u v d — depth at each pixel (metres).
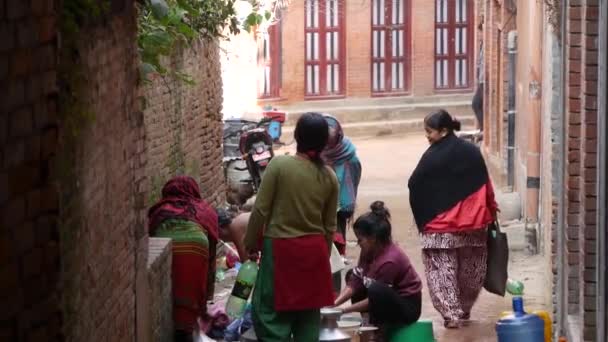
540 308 12.22
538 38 14.20
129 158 7.18
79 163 5.75
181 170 12.48
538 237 14.58
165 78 11.53
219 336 9.82
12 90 4.28
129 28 7.18
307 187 8.67
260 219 8.70
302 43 30.44
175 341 9.01
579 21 9.49
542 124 13.98
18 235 4.35
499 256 11.63
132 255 7.25
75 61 5.62
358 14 31.03
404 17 31.53
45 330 4.68
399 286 9.71
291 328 8.91
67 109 5.48
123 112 6.99
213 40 14.37
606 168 7.96
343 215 13.20
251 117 24.69
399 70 31.64
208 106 14.20
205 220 9.28
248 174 17.42
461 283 11.60
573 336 9.20
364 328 9.59
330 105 30.94
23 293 4.41
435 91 31.88
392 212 18.75
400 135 30.84
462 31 31.95
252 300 8.88
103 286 6.37
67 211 5.50
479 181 11.49
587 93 8.84
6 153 4.21
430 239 11.49
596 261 8.71
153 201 10.95
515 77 18.33
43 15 4.66
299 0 30.23
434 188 11.50
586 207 8.86
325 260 8.78
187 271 8.96
